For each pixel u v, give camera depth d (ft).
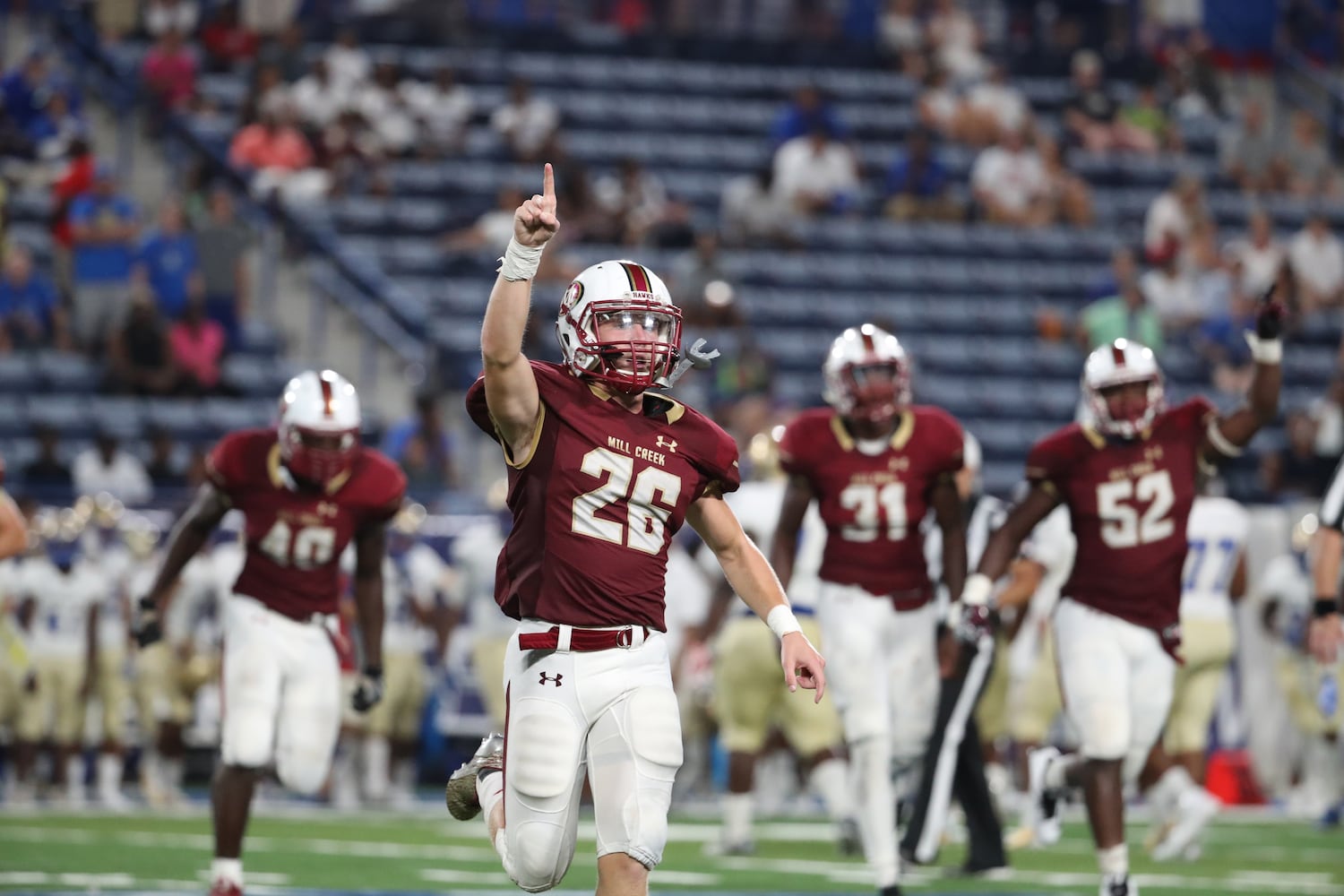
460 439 178.60
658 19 254.68
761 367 181.68
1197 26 275.59
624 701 53.72
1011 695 138.31
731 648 107.86
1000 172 232.12
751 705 108.06
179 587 136.15
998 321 218.18
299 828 119.55
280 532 81.76
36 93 205.05
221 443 82.89
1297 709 138.72
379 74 219.61
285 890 86.58
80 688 136.26
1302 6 279.28
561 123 234.99
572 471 53.67
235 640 81.97
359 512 83.15
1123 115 253.03
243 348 188.75
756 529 109.40
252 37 230.89
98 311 188.03
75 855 99.45
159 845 105.50
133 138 210.59
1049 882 96.63
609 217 206.18
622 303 53.83
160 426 160.56
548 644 53.78
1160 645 81.76
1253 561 153.89
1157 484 81.15
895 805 88.22
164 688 135.64
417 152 217.56
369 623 86.02
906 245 223.71
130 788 148.97
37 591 135.33
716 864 102.63
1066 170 244.63
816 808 145.59
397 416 185.98
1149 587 81.35
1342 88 275.80
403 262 202.28
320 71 215.72
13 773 136.15
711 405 180.96
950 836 118.62
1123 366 79.97
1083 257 230.07
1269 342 78.33
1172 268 217.56
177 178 206.59
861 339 85.46
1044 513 82.89
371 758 138.51
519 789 53.78
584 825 124.67
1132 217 241.14
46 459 154.71
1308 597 138.31
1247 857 109.40
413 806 137.90
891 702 86.79
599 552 53.83
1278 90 272.72
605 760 53.47
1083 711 81.00
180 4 230.89
